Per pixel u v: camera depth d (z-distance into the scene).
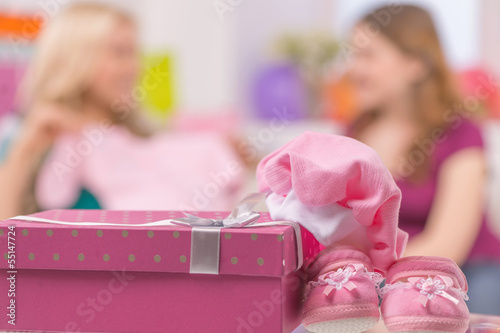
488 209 2.25
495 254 2.03
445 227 1.98
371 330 1.25
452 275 1.23
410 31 2.25
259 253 1.20
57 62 2.61
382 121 2.28
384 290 1.24
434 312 1.20
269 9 3.44
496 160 2.30
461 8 3.20
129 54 2.73
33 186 2.53
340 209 1.24
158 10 3.34
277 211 1.26
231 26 3.42
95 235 1.22
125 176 2.56
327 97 3.17
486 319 1.30
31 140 2.56
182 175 2.64
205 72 3.40
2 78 2.73
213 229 1.21
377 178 1.23
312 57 3.20
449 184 2.04
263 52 3.42
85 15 2.67
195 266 1.21
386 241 1.24
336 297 1.21
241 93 3.42
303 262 1.25
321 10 3.48
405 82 2.23
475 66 3.09
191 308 1.21
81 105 2.61
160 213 1.33
